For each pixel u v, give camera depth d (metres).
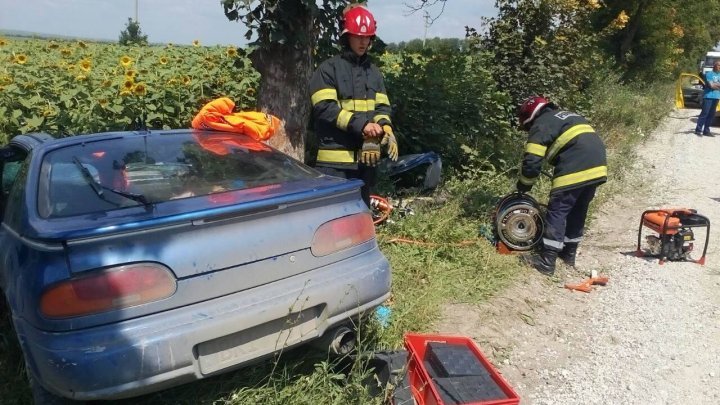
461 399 2.67
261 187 2.84
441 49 8.40
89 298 2.15
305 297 2.57
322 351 3.11
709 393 3.48
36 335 2.18
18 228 2.63
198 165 3.02
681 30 26.59
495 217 5.43
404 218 5.45
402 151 7.12
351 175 4.34
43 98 5.95
